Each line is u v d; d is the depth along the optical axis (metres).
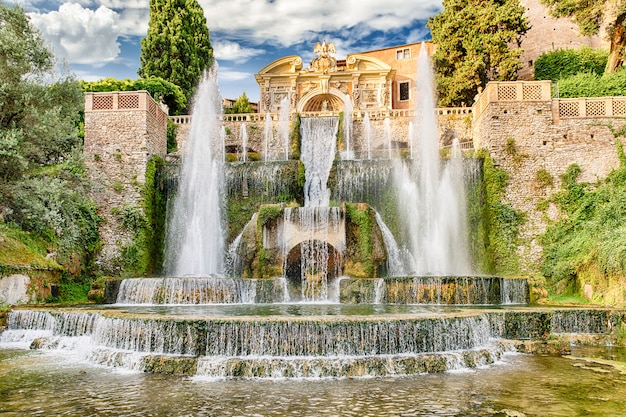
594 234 23.28
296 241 24.20
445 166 28.20
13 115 23.38
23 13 24.36
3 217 22.02
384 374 12.02
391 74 47.09
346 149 34.47
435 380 11.58
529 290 20.78
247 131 35.22
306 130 35.06
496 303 20.34
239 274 24.56
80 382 11.40
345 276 23.66
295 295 22.31
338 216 24.22
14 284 19.66
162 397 10.23
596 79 32.09
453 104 40.06
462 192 27.89
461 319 13.85
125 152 28.08
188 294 20.52
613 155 26.64
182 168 29.03
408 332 13.05
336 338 12.65
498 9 38.66
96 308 18.11
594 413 9.30
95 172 26.92
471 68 37.94
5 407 9.63
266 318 12.98
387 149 34.75
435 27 43.47
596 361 13.63
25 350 15.13
